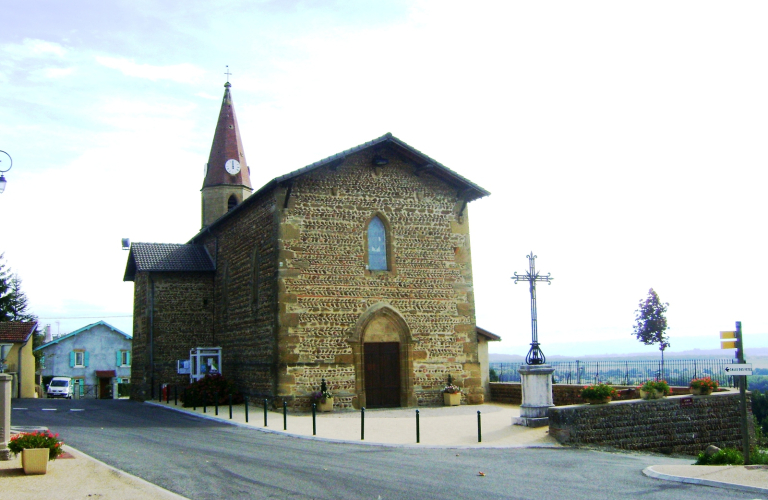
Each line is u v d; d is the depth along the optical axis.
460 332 25.06
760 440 20.70
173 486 10.45
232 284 28.28
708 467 12.41
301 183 23.47
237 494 9.92
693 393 19.41
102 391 53.94
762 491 10.40
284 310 22.56
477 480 11.31
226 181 36.38
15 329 36.94
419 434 16.84
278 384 22.25
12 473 11.11
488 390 27.70
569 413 16.33
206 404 25.23
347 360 23.11
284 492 10.08
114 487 10.08
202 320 31.39
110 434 17.09
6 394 12.52
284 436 17.05
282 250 22.84
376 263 24.36
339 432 17.53
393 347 24.09
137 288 33.66
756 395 35.53
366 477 11.34
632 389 20.72
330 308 23.19
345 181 24.12
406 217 24.91
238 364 26.80
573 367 26.73
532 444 15.89
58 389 44.31
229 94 38.00
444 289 25.03
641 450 17.30
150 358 30.42
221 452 13.96
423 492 10.23
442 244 25.31
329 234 23.59
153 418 21.77
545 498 9.96
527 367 18.25
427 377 24.28
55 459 12.19
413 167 25.30
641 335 31.11
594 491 10.52
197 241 33.47
